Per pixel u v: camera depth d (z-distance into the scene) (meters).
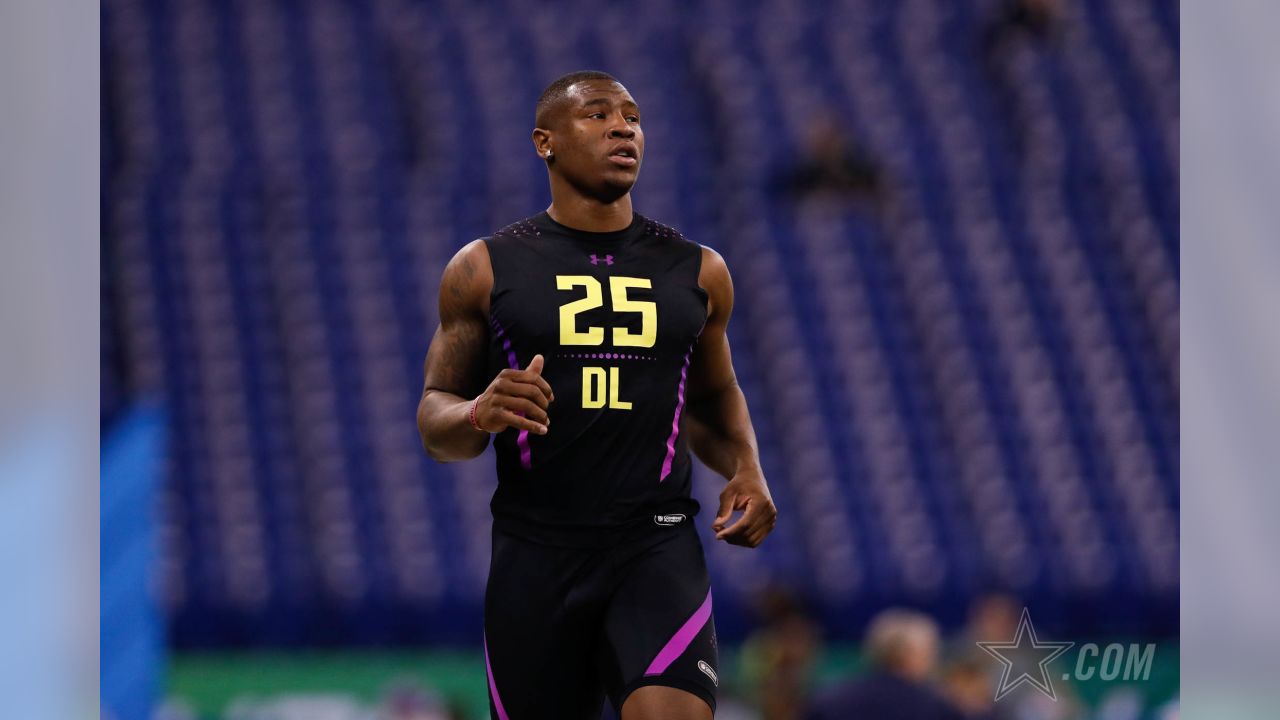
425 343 48.19
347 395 46.41
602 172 13.19
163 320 48.31
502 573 13.20
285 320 48.50
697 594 12.83
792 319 49.47
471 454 12.91
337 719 31.19
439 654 36.78
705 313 13.41
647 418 12.97
